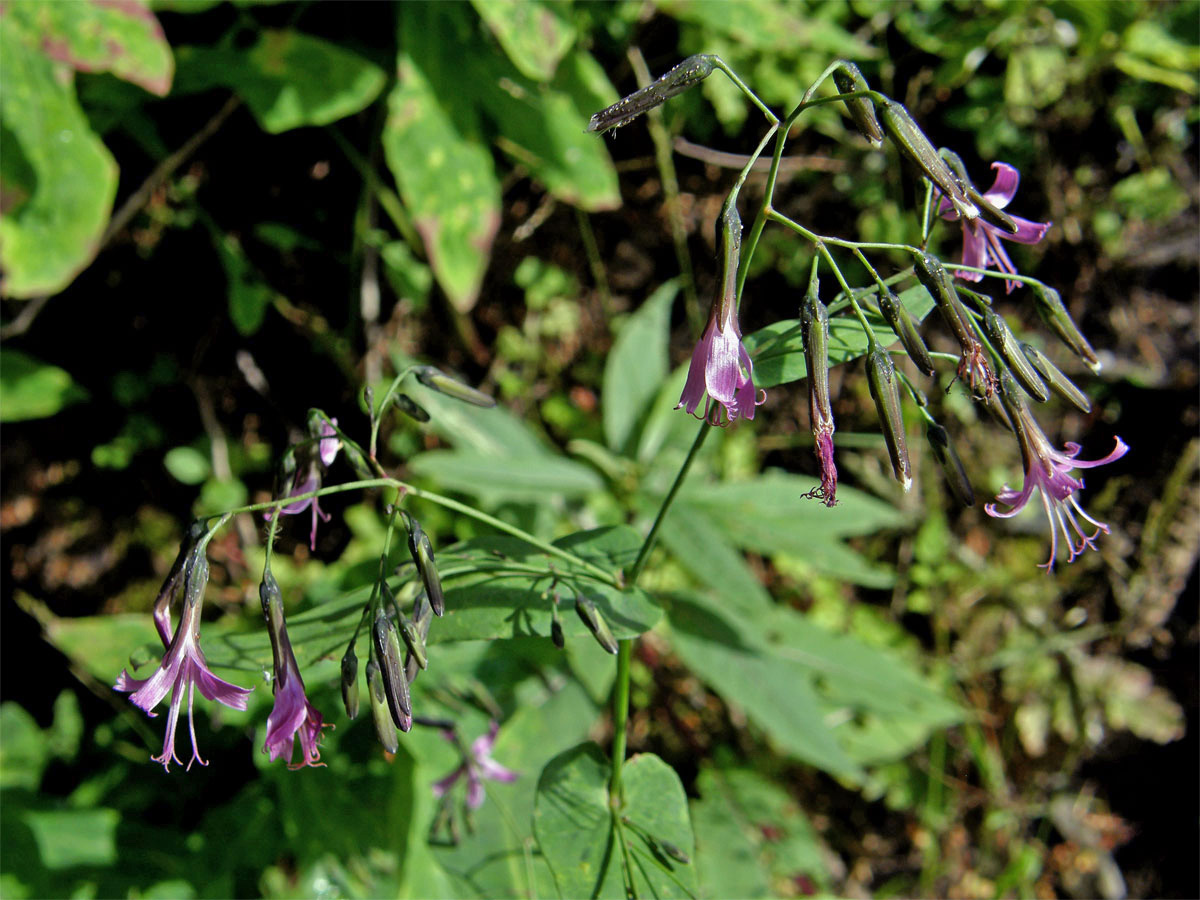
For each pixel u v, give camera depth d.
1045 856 0.25
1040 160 0.23
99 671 0.18
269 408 0.24
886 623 0.25
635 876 0.12
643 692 0.23
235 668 0.11
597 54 0.23
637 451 0.21
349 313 0.23
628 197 0.24
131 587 0.24
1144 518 0.25
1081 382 0.25
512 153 0.20
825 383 0.10
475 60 0.19
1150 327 0.24
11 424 0.23
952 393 0.24
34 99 0.16
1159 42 0.21
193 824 0.21
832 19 0.22
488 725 0.16
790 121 0.10
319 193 0.22
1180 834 0.25
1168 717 0.25
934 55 0.23
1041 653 0.25
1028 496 0.11
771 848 0.21
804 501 0.20
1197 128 0.23
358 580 0.18
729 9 0.20
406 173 0.18
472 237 0.18
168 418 0.23
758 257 0.24
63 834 0.18
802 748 0.17
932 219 0.12
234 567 0.23
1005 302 0.24
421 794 0.16
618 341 0.22
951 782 0.24
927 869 0.24
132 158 0.21
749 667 0.18
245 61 0.18
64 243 0.16
